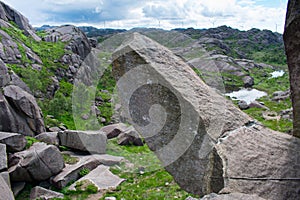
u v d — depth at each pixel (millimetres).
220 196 2650
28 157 6730
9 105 8539
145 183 6539
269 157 3363
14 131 8359
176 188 6137
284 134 3770
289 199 3000
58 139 8711
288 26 3373
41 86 14227
